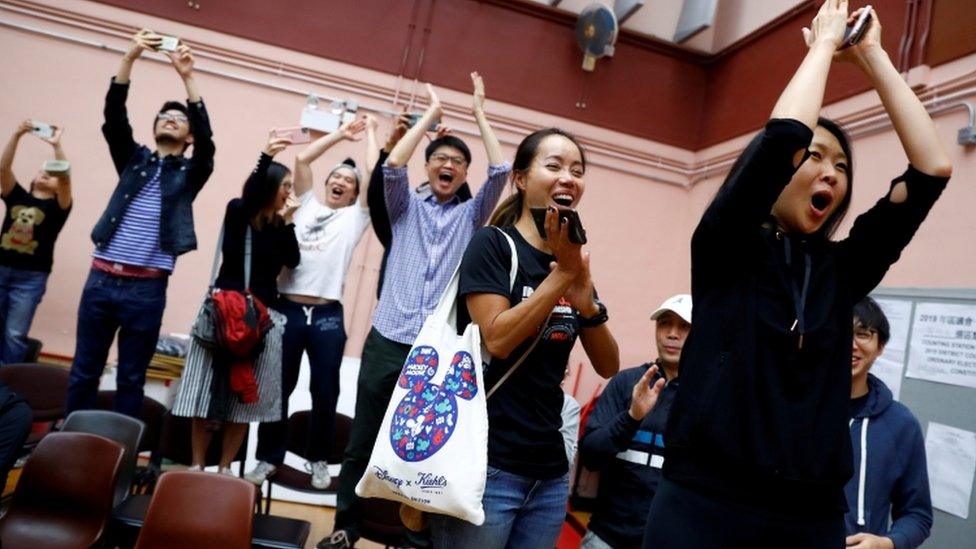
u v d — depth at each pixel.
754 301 1.09
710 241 1.11
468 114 5.04
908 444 1.98
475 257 1.39
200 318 2.80
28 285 4.04
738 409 1.03
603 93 5.30
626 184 5.33
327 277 3.29
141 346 3.04
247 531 2.29
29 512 2.45
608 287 5.23
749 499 1.01
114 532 2.52
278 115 4.77
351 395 4.59
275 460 3.24
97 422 2.79
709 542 1.02
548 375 1.39
